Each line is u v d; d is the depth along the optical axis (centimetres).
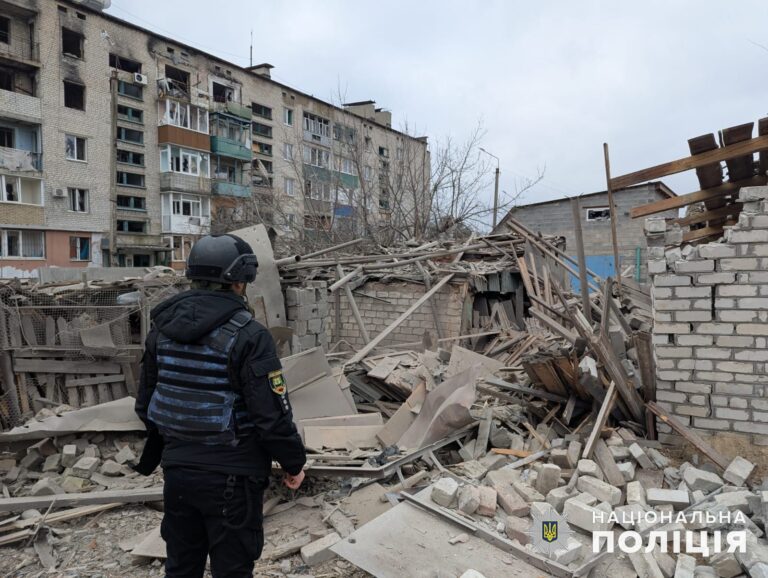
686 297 454
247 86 3100
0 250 2119
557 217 2286
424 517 343
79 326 565
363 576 310
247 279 235
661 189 2145
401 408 501
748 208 442
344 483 412
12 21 2164
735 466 412
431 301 1031
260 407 210
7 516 383
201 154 2827
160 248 2641
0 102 2073
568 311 509
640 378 502
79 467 438
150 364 242
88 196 2383
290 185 3375
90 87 2370
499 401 555
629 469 405
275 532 360
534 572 296
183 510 221
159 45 2652
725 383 444
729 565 300
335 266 1012
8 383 541
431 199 1791
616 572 306
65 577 319
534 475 408
